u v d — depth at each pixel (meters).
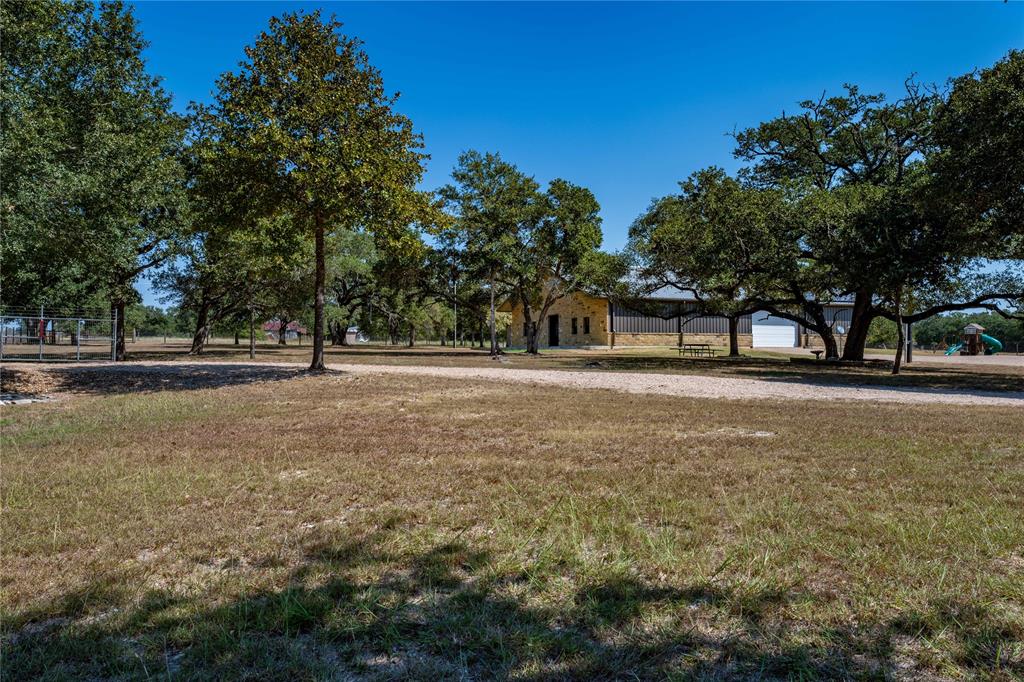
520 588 3.03
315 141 14.90
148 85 22.48
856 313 28.98
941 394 13.30
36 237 13.70
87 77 18.61
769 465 5.66
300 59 15.98
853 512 4.14
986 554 3.40
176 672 2.31
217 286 30.75
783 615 2.71
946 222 18.23
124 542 3.74
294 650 2.45
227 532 3.91
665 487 4.86
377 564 3.35
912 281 19.39
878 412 9.72
